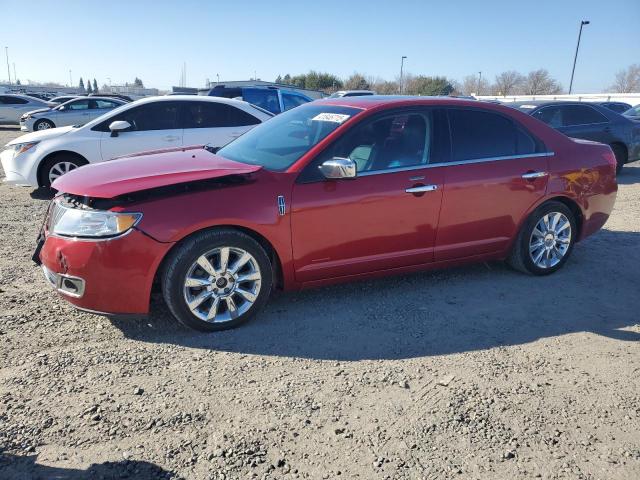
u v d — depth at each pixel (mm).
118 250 3496
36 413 2869
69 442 2654
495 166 4691
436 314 4289
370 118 4293
